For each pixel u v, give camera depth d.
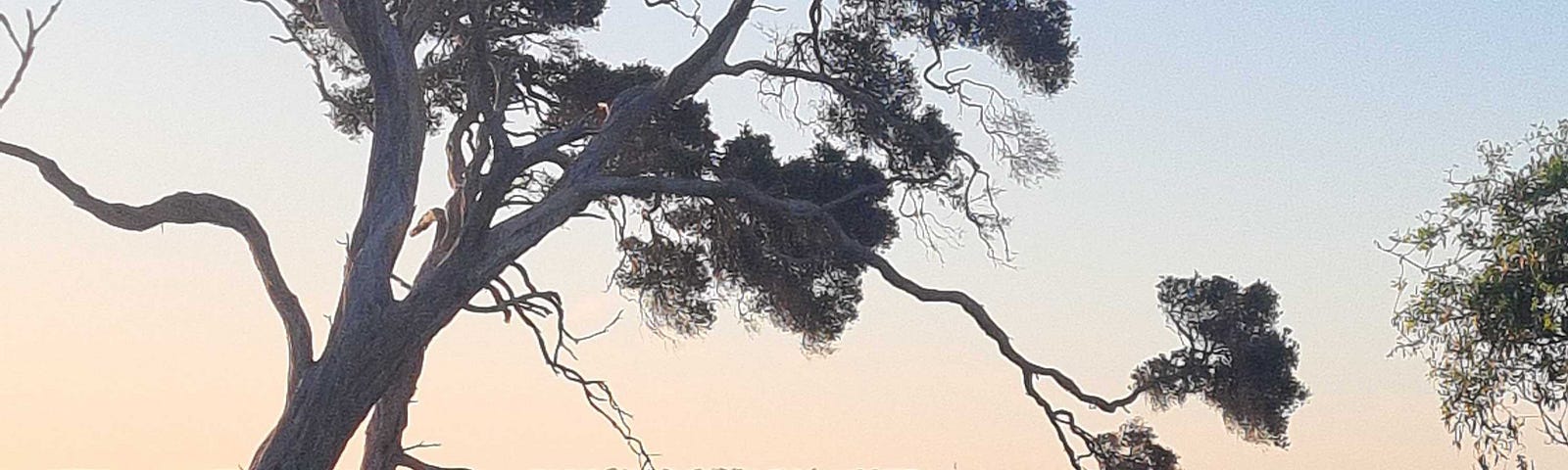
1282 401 30.06
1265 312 30.48
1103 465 30.58
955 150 30.09
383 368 26.62
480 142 28.91
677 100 29.02
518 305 28.61
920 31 29.69
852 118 30.69
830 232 29.89
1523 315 24.28
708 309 33.25
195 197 27.20
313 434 26.08
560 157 29.41
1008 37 29.36
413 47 27.89
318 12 30.14
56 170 26.78
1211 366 30.22
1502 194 24.55
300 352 26.73
